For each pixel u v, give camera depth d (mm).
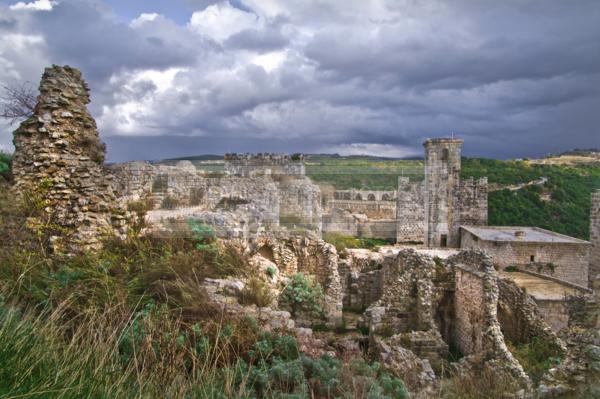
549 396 9531
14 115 15680
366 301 23672
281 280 16750
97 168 12969
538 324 17109
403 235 43500
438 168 44000
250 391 6480
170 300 9430
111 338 6266
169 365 6344
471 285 17000
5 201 11523
